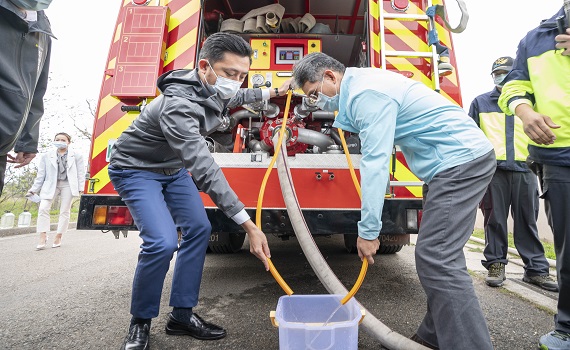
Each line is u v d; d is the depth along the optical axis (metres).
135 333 1.67
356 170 2.28
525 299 2.45
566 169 1.61
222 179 1.52
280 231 2.21
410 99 1.43
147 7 2.55
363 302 2.39
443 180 1.34
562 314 1.67
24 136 1.83
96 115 2.44
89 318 2.14
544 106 1.65
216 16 3.42
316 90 1.60
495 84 2.98
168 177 1.86
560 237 1.64
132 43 2.47
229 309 2.26
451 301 1.25
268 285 2.82
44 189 4.90
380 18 2.58
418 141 1.45
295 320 1.48
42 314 2.21
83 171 5.21
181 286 1.85
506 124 2.88
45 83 1.84
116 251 4.67
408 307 2.29
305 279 3.01
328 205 2.26
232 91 1.68
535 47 1.72
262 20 3.19
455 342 1.23
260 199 1.73
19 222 7.30
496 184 2.86
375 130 1.34
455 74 2.57
